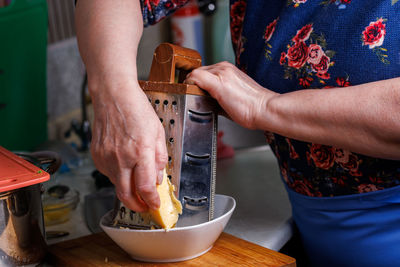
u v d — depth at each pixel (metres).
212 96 0.71
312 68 0.75
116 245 0.82
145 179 0.64
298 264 1.02
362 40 0.70
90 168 1.46
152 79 0.75
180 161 0.70
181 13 1.73
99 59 0.68
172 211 0.68
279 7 0.80
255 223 0.95
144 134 0.64
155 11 0.88
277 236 0.88
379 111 0.62
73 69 1.83
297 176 0.87
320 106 0.66
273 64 0.80
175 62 0.73
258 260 0.72
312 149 0.79
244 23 0.86
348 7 0.71
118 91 0.65
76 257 0.77
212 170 0.72
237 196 1.14
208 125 0.72
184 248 0.70
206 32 1.77
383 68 0.69
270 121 0.69
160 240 0.68
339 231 0.82
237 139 1.65
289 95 0.69
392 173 0.73
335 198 0.80
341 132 0.65
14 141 1.54
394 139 0.63
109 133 0.66
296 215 0.91
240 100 0.70
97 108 0.67
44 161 0.83
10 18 1.43
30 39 1.51
